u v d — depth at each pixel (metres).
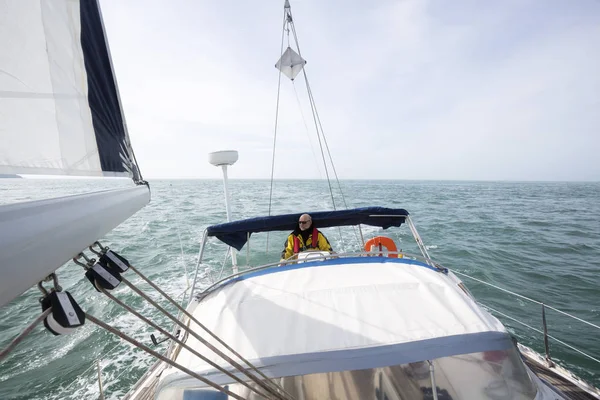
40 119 1.00
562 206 26.67
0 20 0.87
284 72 4.95
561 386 2.69
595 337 5.19
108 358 4.98
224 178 4.44
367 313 1.87
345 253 2.72
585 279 7.93
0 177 0.87
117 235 12.89
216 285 2.47
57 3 1.09
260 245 10.86
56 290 0.67
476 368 1.60
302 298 2.06
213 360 1.63
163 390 1.57
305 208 21.05
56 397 4.25
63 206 0.75
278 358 1.59
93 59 1.30
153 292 7.15
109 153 1.38
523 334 5.36
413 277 2.26
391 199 29.27
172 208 21.25
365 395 1.53
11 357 5.04
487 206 25.16
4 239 0.49
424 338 1.66
